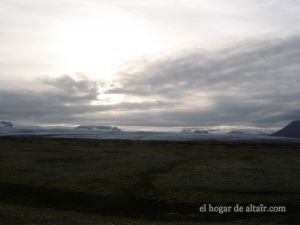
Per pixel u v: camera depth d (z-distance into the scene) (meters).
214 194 55.59
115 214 47.78
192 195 55.28
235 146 150.62
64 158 91.94
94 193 58.00
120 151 113.50
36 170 74.81
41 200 54.28
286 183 61.72
